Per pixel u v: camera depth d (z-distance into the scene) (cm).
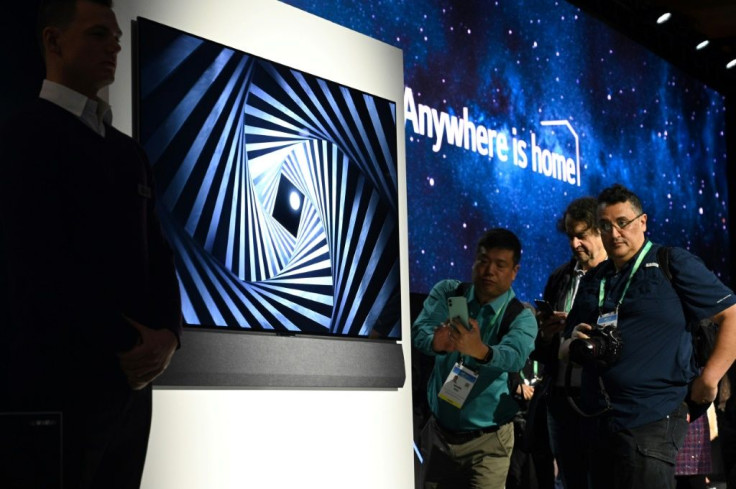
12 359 211
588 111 715
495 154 612
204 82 285
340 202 330
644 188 782
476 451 396
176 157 273
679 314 355
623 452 352
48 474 199
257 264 295
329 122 330
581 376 372
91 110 224
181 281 270
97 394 213
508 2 634
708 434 444
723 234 902
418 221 545
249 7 310
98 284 216
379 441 340
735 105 927
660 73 816
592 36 724
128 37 268
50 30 224
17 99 253
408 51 550
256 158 299
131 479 227
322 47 339
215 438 280
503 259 401
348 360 323
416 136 548
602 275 378
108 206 221
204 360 272
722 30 913
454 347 383
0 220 232
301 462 307
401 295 359
